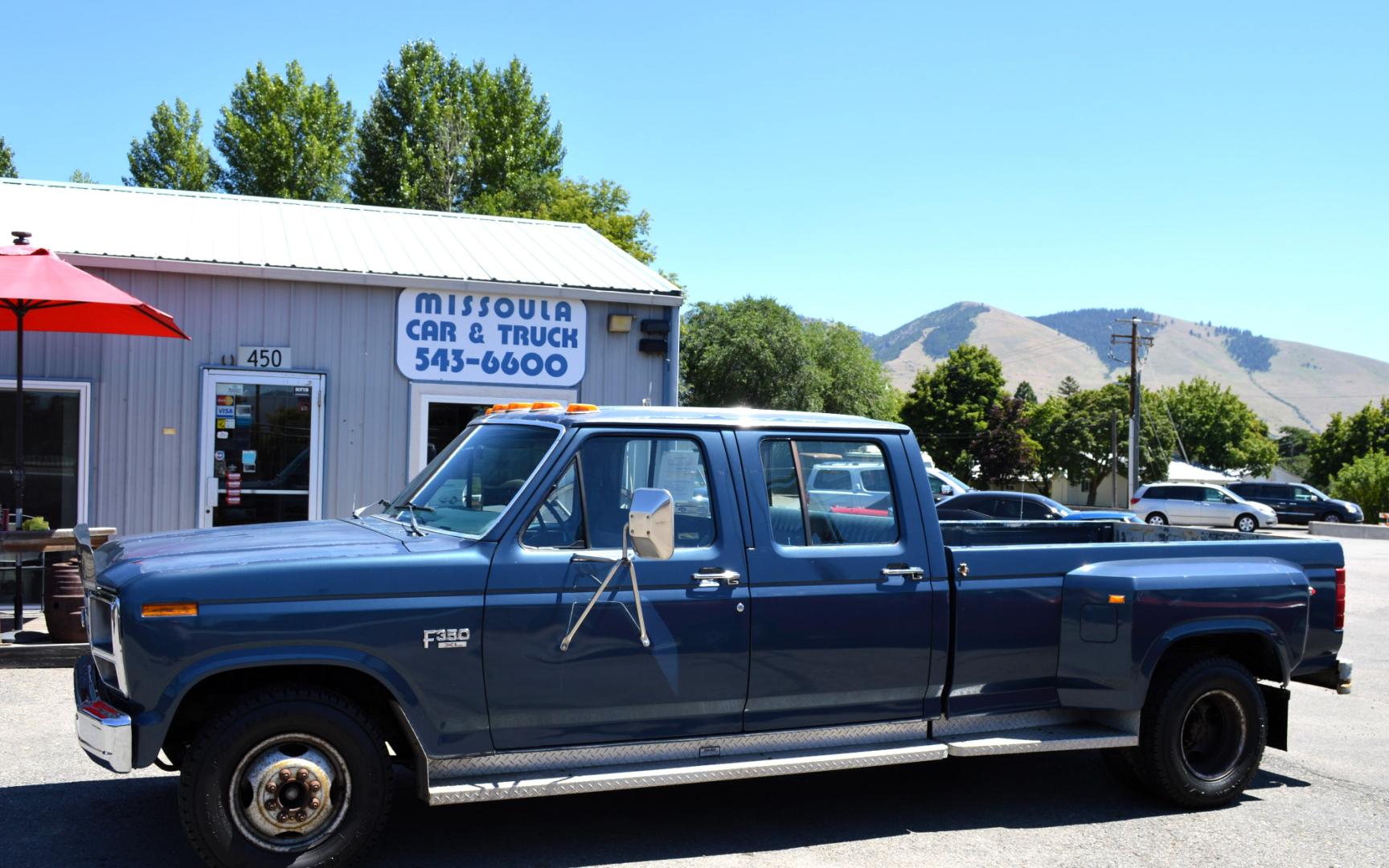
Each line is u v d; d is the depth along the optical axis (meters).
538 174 52.03
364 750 4.45
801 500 5.27
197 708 4.71
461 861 4.84
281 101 49.56
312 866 4.35
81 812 5.35
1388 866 5.04
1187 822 5.66
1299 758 7.06
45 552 8.73
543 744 4.75
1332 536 38.12
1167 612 5.63
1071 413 76.94
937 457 70.88
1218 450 85.00
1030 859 5.04
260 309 11.43
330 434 11.67
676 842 5.15
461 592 4.59
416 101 49.50
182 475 11.24
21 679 8.04
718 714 5.00
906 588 5.32
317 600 4.40
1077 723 5.79
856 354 64.50
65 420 10.95
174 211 13.38
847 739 5.26
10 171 51.94
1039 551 5.65
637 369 12.74
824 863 4.91
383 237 13.62
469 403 12.16
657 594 4.86
